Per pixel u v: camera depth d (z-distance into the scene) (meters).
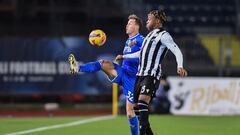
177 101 55.94
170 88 56.19
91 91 61.34
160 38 26.78
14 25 72.50
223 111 55.38
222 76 62.72
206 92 55.59
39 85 61.56
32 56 61.69
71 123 46.00
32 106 64.12
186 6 79.19
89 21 72.69
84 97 64.69
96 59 61.00
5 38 61.69
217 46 63.53
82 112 62.34
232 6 80.38
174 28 76.75
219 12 79.50
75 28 72.06
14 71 61.72
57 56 61.56
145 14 72.06
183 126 43.34
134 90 27.69
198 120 49.12
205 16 79.00
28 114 59.84
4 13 73.44
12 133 37.72
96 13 73.00
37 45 61.72
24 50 61.72
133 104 29.16
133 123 29.38
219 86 55.50
